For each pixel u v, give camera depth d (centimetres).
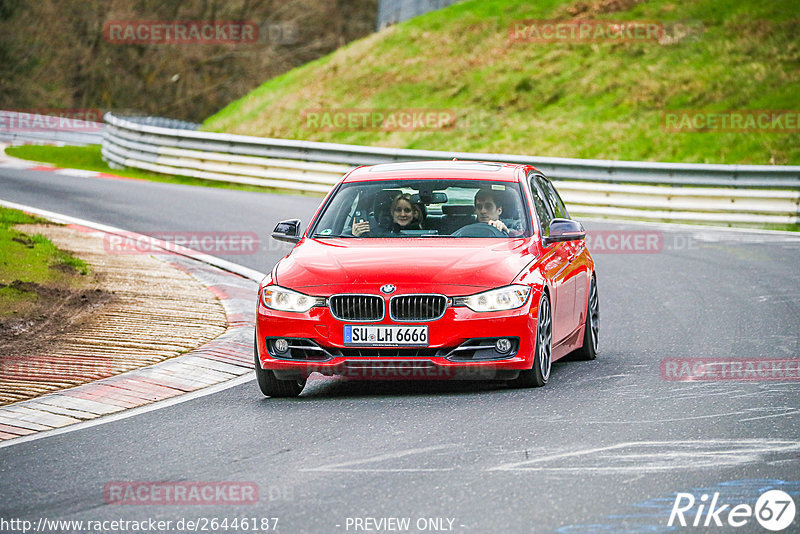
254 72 19862
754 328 3572
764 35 10862
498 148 9938
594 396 2591
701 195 6844
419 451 2100
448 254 2709
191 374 2973
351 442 2200
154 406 2631
